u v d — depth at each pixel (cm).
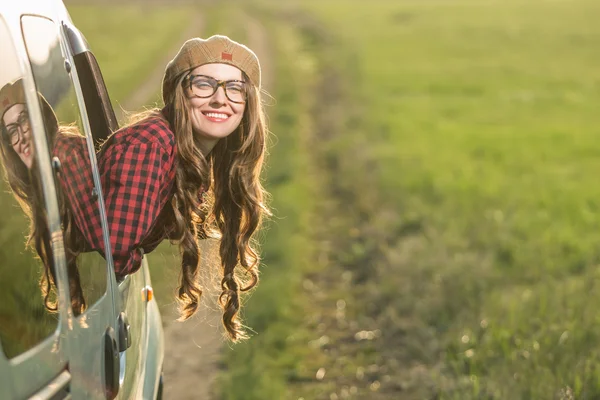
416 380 741
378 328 895
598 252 1114
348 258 1141
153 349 460
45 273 256
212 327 867
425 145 2112
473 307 891
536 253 1117
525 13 5781
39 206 260
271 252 1114
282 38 4881
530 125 2469
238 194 382
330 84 3259
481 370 727
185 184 350
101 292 315
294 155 1825
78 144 313
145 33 5059
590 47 4325
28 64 271
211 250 420
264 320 895
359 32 5181
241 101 356
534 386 648
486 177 1716
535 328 802
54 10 331
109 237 327
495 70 3659
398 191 1509
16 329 229
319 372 789
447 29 5175
